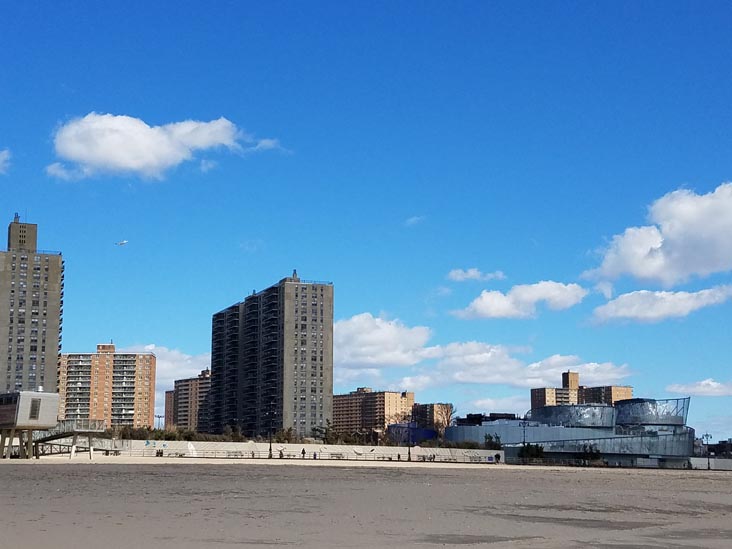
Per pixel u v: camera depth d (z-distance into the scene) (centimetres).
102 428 16238
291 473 11775
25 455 16000
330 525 4656
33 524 4359
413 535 4288
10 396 15650
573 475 15100
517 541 4144
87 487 7544
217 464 14900
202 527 4391
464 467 17825
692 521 5506
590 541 4212
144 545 3675
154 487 7719
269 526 4519
